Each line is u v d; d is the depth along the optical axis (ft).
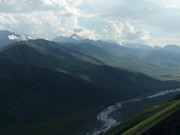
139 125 331.77
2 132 489.67
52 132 511.40
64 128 537.65
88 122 603.26
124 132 356.18
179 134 253.44
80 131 531.50
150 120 330.54
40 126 550.36
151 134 281.54
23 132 504.43
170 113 316.40
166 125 285.64
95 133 505.66
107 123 587.27
